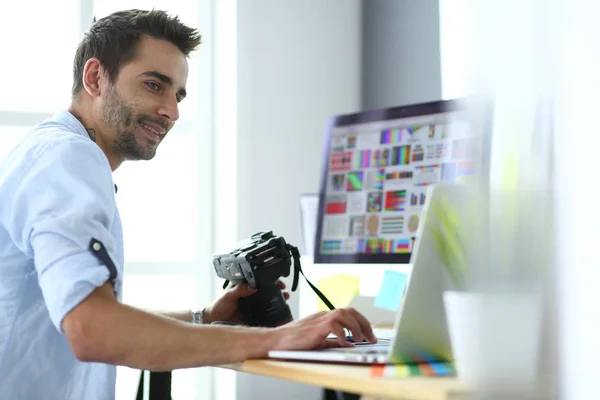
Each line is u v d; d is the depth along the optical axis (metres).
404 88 3.17
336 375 0.89
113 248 1.24
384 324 1.75
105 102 1.59
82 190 1.26
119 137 1.60
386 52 3.30
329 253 1.90
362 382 0.85
